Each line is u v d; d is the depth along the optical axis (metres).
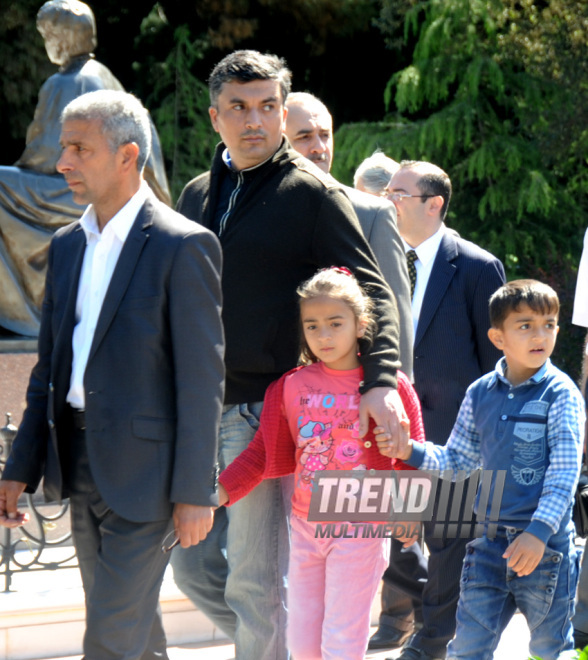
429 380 5.54
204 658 5.66
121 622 3.74
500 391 4.35
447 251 5.64
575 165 20.86
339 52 23.47
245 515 4.52
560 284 17.61
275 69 4.43
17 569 5.99
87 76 8.88
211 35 21.72
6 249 8.68
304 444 4.25
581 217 19.97
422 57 19.94
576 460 4.10
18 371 8.18
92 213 3.99
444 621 5.27
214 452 3.76
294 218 4.36
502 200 19.53
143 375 3.74
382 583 6.04
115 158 3.83
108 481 3.72
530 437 4.19
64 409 3.95
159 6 22.28
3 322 8.67
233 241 4.40
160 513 3.73
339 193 4.41
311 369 4.35
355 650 4.15
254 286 4.39
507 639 6.01
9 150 22.12
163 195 8.96
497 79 19.19
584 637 5.32
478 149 19.38
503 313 4.25
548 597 4.13
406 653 5.32
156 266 3.77
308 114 5.89
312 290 4.18
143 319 3.75
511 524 4.18
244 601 4.55
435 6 19.73
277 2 21.50
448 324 5.55
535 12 19.83
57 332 4.01
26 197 8.70
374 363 4.16
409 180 5.66
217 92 4.44
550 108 19.33
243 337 4.39
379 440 4.06
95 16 22.64
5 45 20.47
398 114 20.92
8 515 4.08
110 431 3.72
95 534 3.94
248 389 4.46
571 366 16.61
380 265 4.87
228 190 4.60
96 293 3.88
